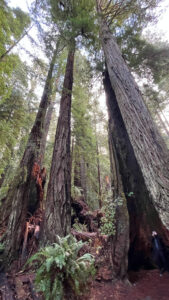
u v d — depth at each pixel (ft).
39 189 18.40
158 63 17.19
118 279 8.52
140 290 8.01
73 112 23.95
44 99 18.21
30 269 9.71
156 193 6.74
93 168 33.19
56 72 17.06
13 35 17.76
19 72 19.56
